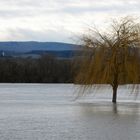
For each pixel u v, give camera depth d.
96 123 53.62
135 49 76.25
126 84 77.69
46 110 70.88
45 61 180.62
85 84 77.62
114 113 64.56
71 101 93.06
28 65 190.38
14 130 47.94
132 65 76.00
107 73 76.00
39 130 47.97
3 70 195.00
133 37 76.19
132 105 78.19
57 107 76.69
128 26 76.75
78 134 45.34
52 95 125.25
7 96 119.88
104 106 76.31
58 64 171.25
